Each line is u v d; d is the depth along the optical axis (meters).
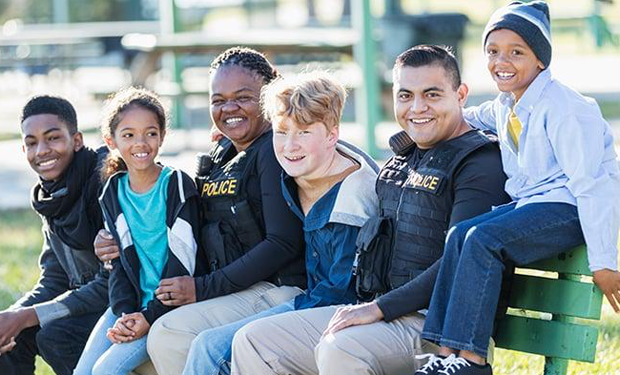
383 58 19.20
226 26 33.50
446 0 40.78
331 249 4.94
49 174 5.50
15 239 10.72
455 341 4.16
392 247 4.70
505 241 4.21
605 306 7.36
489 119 4.94
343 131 16.97
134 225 5.23
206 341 4.75
